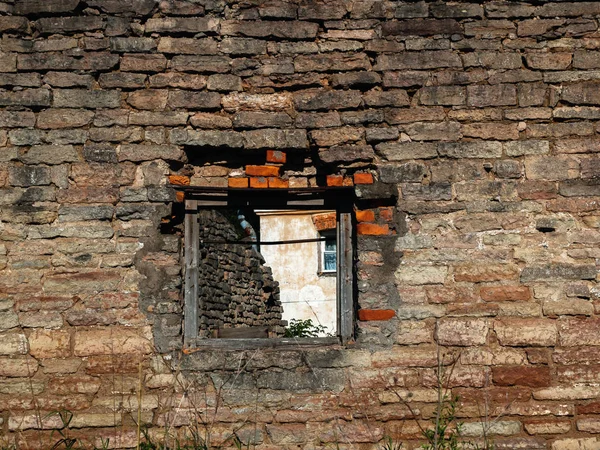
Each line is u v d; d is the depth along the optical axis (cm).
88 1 549
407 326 535
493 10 556
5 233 534
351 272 559
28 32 549
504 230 541
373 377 529
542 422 525
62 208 537
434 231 543
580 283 537
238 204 569
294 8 555
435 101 550
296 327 1388
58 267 532
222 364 529
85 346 526
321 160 550
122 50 548
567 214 542
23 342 525
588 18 557
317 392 527
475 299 536
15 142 540
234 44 552
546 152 547
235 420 522
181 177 552
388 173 546
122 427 519
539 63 552
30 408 520
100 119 544
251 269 1258
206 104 548
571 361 531
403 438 523
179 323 535
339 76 552
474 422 526
